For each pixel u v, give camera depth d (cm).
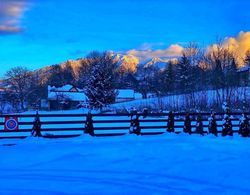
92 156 1486
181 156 1515
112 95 7275
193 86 6750
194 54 7869
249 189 1023
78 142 1858
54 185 1054
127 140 1947
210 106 5797
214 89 6938
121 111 6159
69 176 1165
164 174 1200
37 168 1276
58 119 4341
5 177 1147
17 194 958
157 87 13388
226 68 7431
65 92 10988
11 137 1948
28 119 4169
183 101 6600
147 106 6575
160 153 1577
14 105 12512
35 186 1043
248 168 1298
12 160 1399
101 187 1038
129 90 12169
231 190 1012
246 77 7819
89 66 11262
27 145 1745
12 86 12606
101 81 7219
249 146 1856
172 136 2125
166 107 6494
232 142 1986
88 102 7362
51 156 1474
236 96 6169
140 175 1184
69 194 966
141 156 1501
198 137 2116
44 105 11694
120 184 1070
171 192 988
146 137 2067
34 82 13575
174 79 10400
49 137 2002
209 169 1277
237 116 3588
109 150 1623
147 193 978
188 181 1112
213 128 2309
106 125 3262
